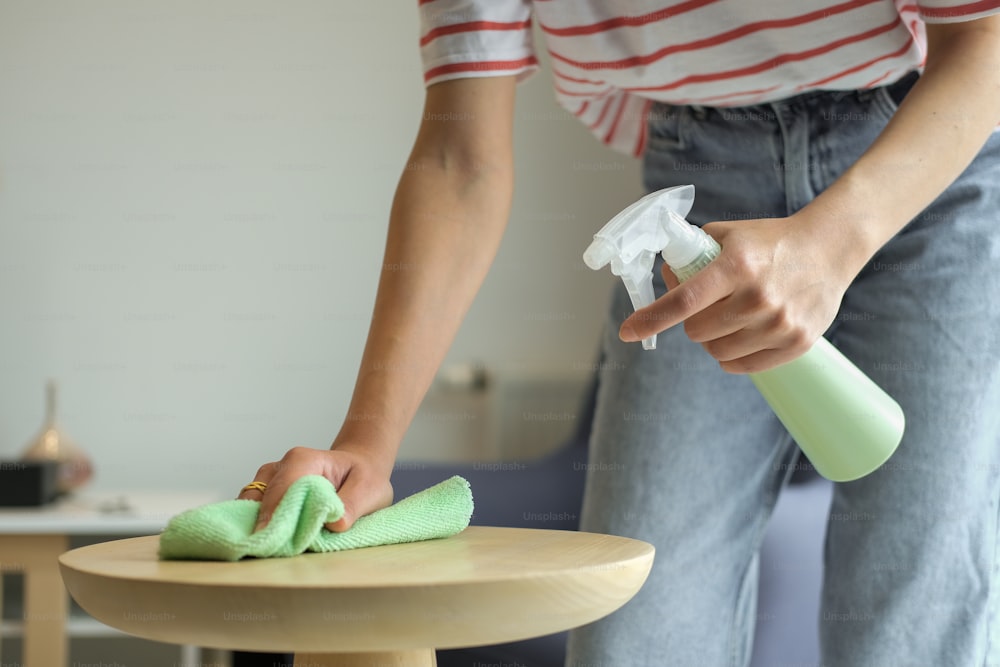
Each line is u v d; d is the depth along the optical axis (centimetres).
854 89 92
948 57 77
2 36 259
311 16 264
